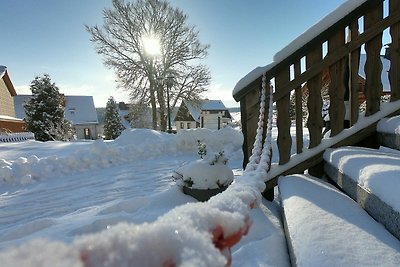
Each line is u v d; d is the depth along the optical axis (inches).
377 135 106.7
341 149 98.3
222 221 23.4
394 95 107.6
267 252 68.9
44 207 152.3
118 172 227.8
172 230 17.3
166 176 210.7
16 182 202.1
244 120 116.1
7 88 999.6
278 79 110.9
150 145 294.2
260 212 93.0
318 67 107.1
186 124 1578.5
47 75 950.4
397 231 52.7
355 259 47.5
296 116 111.5
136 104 954.7
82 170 235.0
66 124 957.2
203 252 17.2
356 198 71.9
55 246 11.5
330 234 55.3
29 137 665.6
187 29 935.7
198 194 123.6
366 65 107.2
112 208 125.6
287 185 93.4
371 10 104.2
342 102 108.2
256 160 66.5
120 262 13.9
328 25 105.2
